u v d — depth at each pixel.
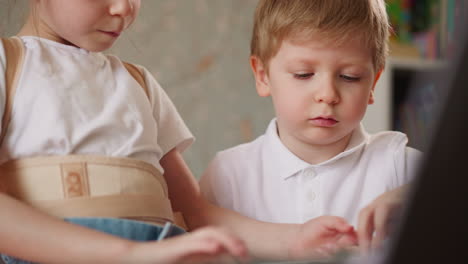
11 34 0.90
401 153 1.06
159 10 2.36
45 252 0.66
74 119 0.79
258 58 1.10
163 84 2.40
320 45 0.97
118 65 0.91
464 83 0.26
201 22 2.45
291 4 1.01
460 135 0.26
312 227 0.86
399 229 0.28
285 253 0.88
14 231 0.67
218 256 0.54
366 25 0.99
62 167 0.76
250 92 2.53
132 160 0.81
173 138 1.01
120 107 0.85
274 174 1.09
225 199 1.12
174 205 1.03
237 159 1.14
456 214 0.27
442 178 0.27
